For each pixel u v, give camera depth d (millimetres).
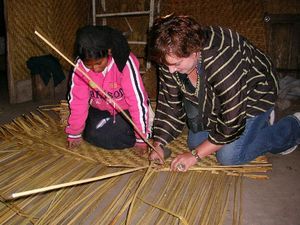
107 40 1669
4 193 1694
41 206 1608
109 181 1825
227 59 1437
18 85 3283
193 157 1725
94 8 3982
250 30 3736
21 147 2205
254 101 1764
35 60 3281
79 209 1593
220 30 1481
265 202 1676
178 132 1972
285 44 3766
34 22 3316
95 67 1712
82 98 2035
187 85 1675
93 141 2207
